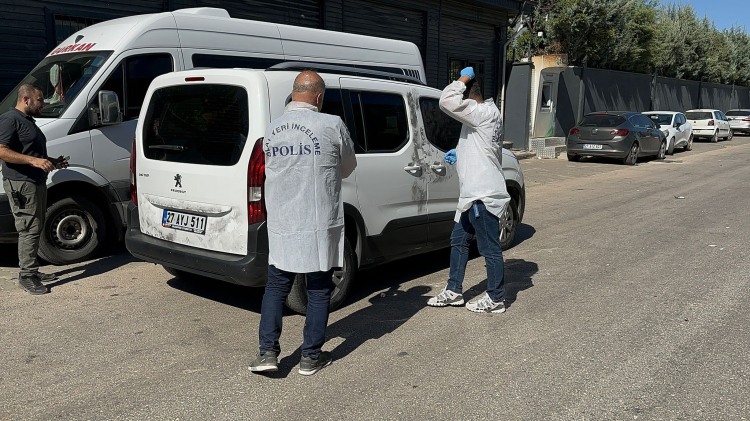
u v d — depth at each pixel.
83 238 6.70
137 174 5.31
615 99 25.27
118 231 6.95
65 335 4.62
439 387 3.79
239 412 3.48
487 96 18.77
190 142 4.90
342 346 4.46
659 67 31.97
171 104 5.09
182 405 3.57
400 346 4.46
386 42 9.64
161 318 5.00
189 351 4.34
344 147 3.88
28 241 5.52
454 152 5.23
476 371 4.02
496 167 4.96
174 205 4.98
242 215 4.55
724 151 22.78
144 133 5.27
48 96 6.82
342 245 3.96
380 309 5.29
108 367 4.07
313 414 3.46
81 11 9.34
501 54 18.80
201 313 5.13
